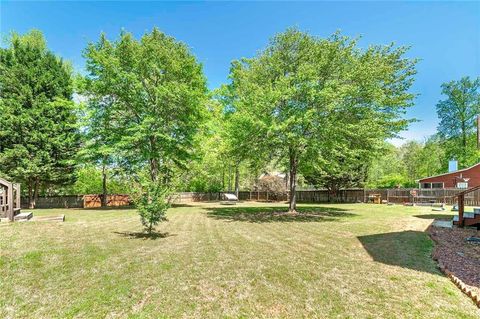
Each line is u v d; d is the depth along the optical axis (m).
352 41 14.45
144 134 17.75
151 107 18.95
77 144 20.42
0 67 18.66
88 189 26.69
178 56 19.22
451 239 7.97
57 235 8.48
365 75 13.25
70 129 20.27
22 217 11.88
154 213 8.64
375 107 14.25
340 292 4.08
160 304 3.66
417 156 41.91
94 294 3.97
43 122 18.77
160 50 18.59
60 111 20.00
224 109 25.23
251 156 14.96
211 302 3.74
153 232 9.20
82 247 6.84
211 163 30.94
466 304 3.70
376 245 7.17
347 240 7.85
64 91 20.77
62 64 21.56
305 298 3.87
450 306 3.63
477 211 9.82
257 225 10.95
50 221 11.72
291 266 5.35
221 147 27.17
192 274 4.86
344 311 3.48
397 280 4.59
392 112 16.53
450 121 34.47
